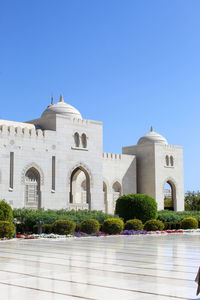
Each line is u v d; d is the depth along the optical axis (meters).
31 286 10.49
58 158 40.31
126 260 15.98
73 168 41.56
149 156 54.16
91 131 43.72
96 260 15.96
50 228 29.94
